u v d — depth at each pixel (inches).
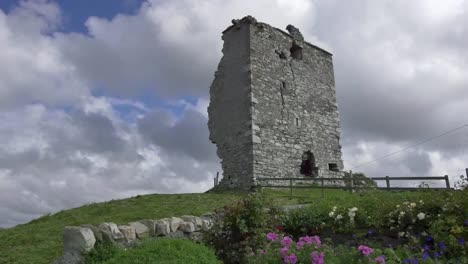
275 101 797.9
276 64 826.8
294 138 807.1
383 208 363.6
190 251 259.4
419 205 346.0
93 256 275.3
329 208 392.8
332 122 902.4
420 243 304.8
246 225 330.0
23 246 351.9
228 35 846.5
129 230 318.3
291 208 447.5
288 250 264.7
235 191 713.6
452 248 279.7
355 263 253.1
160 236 341.4
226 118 805.2
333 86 936.9
